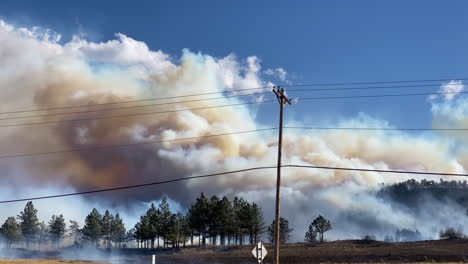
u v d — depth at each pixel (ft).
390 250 284.82
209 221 432.66
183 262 298.35
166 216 496.64
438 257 250.57
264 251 113.29
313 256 284.82
